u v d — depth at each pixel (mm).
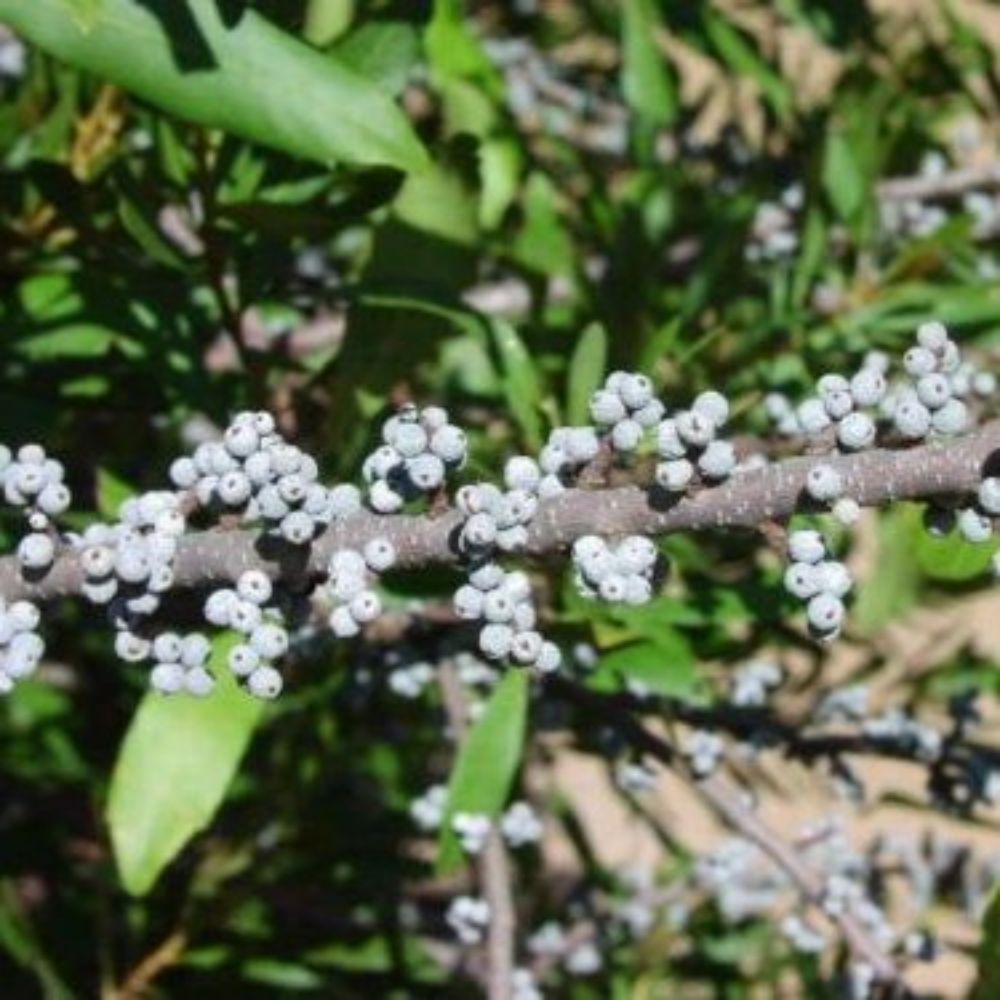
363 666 450
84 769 632
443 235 429
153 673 308
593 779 1186
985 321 493
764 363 477
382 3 391
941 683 542
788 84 585
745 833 449
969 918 573
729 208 505
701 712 455
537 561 389
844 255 513
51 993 488
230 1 355
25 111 456
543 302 493
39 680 632
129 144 469
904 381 474
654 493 288
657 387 447
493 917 423
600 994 625
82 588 303
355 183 394
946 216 571
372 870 594
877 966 432
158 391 450
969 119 651
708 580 447
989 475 275
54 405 440
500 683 405
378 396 411
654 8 551
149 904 557
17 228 457
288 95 357
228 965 528
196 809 384
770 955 642
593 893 640
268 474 300
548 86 674
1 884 501
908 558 513
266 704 498
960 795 449
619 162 641
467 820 403
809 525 411
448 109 490
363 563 300
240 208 387
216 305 459
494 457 467
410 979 590
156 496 307
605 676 427
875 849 586
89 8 330
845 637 521
